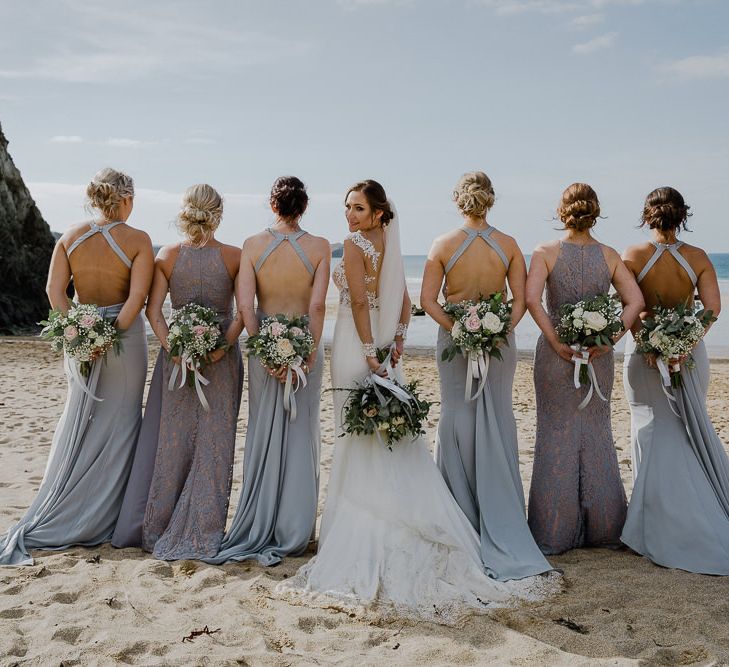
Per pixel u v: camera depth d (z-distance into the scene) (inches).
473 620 135.6
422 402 165.0
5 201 1144.2
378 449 164.7
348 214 169.0
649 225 180.1
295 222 180.1
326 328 823.1
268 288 176.7
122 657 119.2
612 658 119.9
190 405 177.9
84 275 179.6
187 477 177.5
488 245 173.5
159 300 181.6
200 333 169.2
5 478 239.3
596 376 172.7
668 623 133.0
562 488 173.3
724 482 172.4
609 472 175.8
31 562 163.9
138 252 178.9
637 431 179.6
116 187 179.0
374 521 160.6
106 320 174.9
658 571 161.2
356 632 130.7
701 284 179.9
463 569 153.4
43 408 371.2
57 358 616.1
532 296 173.5
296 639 127.8
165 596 145.4
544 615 138.7
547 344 175.6
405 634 130.6
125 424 181.6
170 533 173.0
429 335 832.3
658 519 168.7
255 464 176.2
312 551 175.2
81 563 164.1
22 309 1088.2
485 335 163.8
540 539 174.6
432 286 175.0
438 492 163.2
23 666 116.2
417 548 156.9
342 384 173.2
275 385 175.6
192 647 123.4
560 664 117.8
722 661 117.9
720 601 142.3
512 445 175.5
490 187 175.2
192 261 179.2
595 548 177.6
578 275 174.9
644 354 177.2
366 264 168.6
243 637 128.4
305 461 175.8
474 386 174.2
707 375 179.5
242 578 156.3
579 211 173.6
